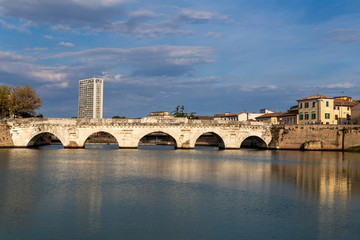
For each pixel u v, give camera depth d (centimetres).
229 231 2986
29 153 8731
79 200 3862
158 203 3781
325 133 10938
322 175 5662
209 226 3095
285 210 3578
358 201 3947
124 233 2914
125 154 9019
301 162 7488
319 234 2948
